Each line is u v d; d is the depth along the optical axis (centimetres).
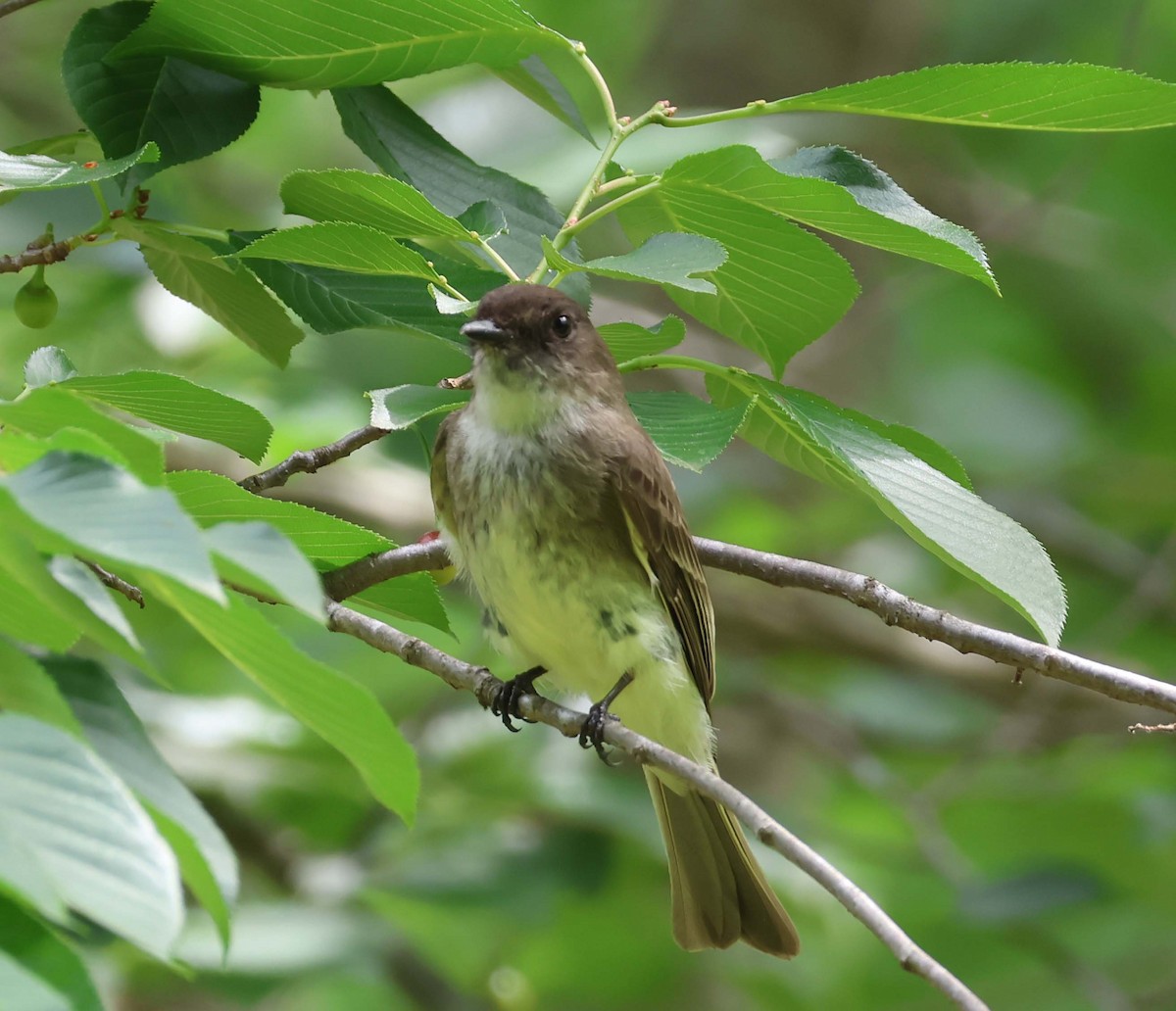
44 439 415
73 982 341
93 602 378
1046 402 1786
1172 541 1391
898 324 1816
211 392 600
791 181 618
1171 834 1224
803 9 1608
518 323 721
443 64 688
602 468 729
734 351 1585
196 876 385
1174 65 1709
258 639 376
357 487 1241
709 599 770
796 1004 1185
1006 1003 1320
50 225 701
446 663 612
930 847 1195
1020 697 1339
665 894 1142
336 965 991
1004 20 1700
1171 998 1298
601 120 1538
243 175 1472
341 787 1105
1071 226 1759
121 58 692
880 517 1447
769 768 1391
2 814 332
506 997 1112
